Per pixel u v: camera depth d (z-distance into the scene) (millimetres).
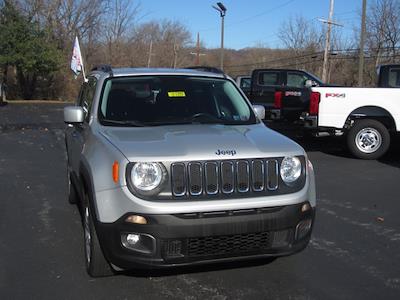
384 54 45562
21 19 33812
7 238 5547
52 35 42125
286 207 3959
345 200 7305
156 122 4836
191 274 4480
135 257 3797
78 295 4113
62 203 7055
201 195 3832
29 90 38719
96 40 49781
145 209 3713
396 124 10555
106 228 3891
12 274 4551
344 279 4434
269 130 4742
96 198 3994
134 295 4105
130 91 5160
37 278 4461
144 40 74500
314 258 4918
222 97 5352
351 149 10992
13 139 14383
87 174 4336
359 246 5301
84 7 45594
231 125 4863
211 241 3822
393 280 4426
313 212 4215
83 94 6266
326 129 10969
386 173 9398
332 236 5621
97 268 4301
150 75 5359
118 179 3834
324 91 10844
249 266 4664
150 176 3783
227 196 3871
